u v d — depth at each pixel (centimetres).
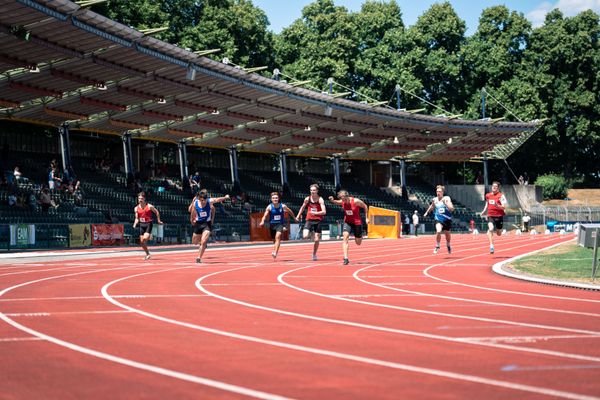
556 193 7694
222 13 5856
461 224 6544
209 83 4109
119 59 3428
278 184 6269
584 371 578
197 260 2078
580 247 2517
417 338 745
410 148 6569
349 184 6831
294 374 572
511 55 7981
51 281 1453
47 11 2731
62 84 3500
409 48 7562
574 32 8075
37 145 4706
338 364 611
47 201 3584
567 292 1216
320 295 1172
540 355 649
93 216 3906
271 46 6456
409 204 6750
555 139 7831
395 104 7388
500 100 7606
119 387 527
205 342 721
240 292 1223
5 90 3419
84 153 5075
